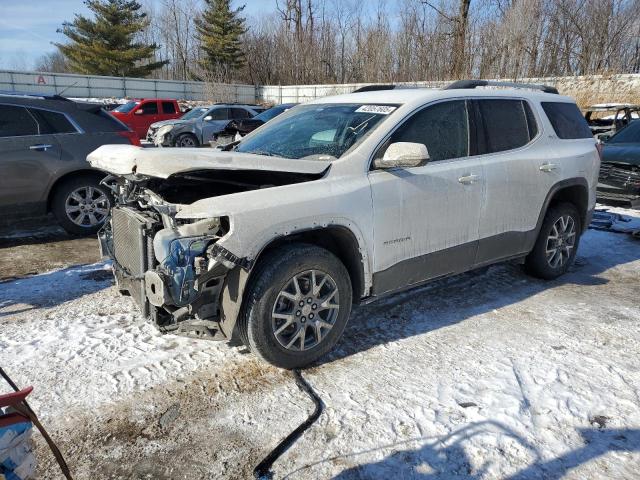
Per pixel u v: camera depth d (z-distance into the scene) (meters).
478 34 26.39
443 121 4.02
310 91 39.44
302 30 46.31
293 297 3.20
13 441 1.70
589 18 29.03
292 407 2.96
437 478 2.42
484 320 4.14
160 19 56.41
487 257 4.37
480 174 4.11
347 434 2.71
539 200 4.65
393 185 3.58
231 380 3.22
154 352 3.54
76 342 3.67
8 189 6.02
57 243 6.25
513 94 4.65
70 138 6.38
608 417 2.87
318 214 3.20
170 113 21.97
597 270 5.53
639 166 7.68
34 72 35.88
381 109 3.89
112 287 4.73
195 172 3.17
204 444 2.66
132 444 2.65
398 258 3.69
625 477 2.44
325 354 3.49
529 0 26.88
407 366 3.40
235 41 49.38
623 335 3.90
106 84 38.12
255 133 4.50
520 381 3.22
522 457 2.55
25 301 4.40
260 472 2.45
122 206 3.61
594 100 24.50
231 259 2.87
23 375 3.24
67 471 1.84
